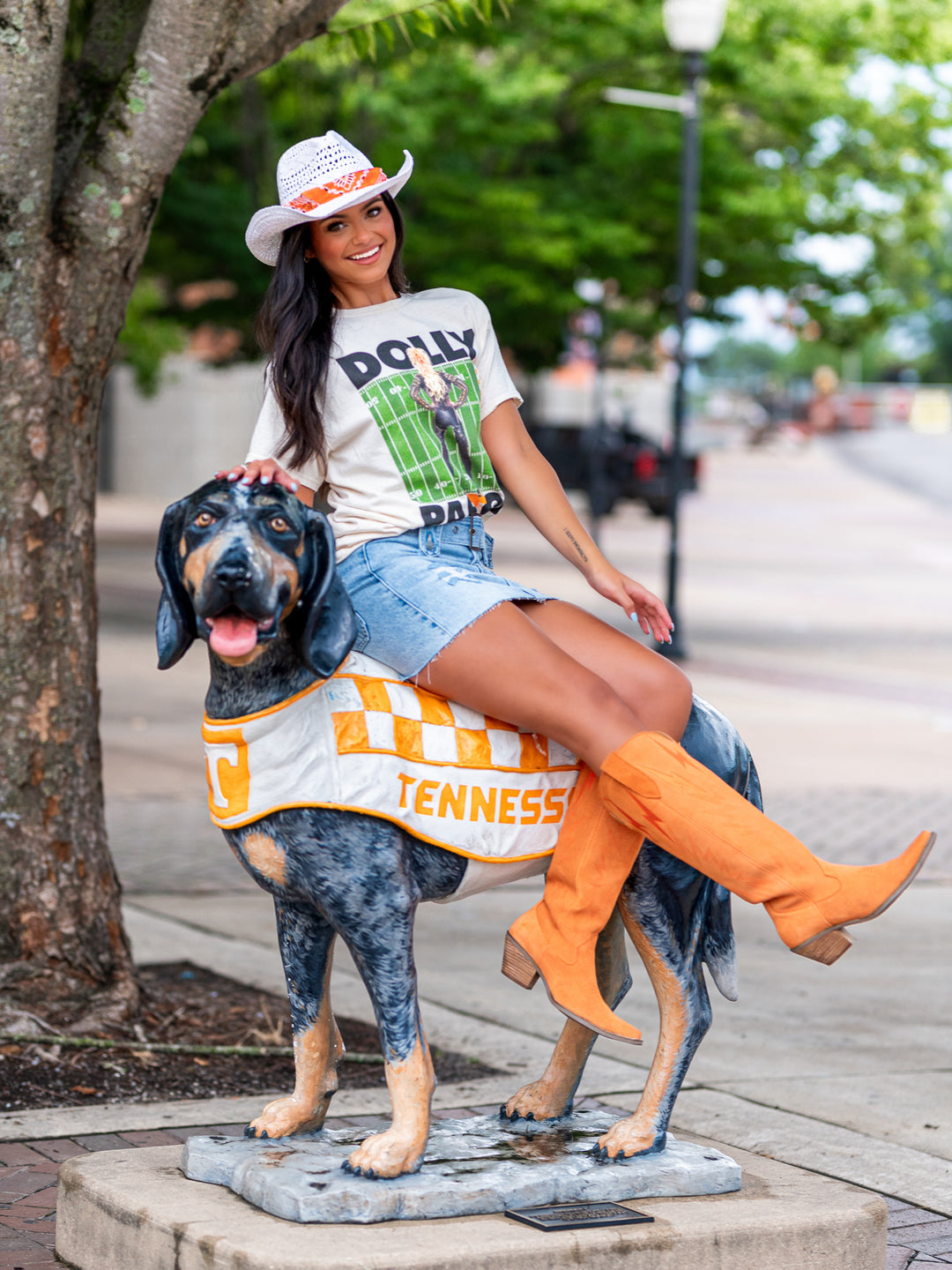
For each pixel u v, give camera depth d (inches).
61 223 207.6
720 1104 196.2
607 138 780.0
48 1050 201.5
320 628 128.2
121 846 343.0
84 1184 140.9
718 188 773.3
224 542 122.1
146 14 213.0
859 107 800.3
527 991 247.6
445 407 139.9
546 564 1047.6
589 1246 127.9
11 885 212.5
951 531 1440.7
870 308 872.9
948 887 334.6
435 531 139.1
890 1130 189.3
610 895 137.7
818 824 379.9
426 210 776.3
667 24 608.4
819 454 2539.4
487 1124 150.9
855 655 709.3
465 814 134.4
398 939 132.6
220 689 132.0
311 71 722.2
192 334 1191.6
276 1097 193.5
